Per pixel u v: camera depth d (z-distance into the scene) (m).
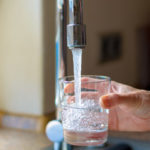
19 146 0.81
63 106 0.52
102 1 1.13
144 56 1.21
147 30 1.21
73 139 0.50
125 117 0.70
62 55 0.65
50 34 0.97
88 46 1.05
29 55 0.96
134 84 1.20
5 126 0.99
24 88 0.97
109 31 1.15
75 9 0.48
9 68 1.00
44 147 0.80
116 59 1.18
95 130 0.50
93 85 0.50
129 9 1.21
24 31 0.97
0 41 1.01
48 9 0.96
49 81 0.98
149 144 0.86
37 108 0.95
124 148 0.85
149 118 0.61
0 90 1.02
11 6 0.98
